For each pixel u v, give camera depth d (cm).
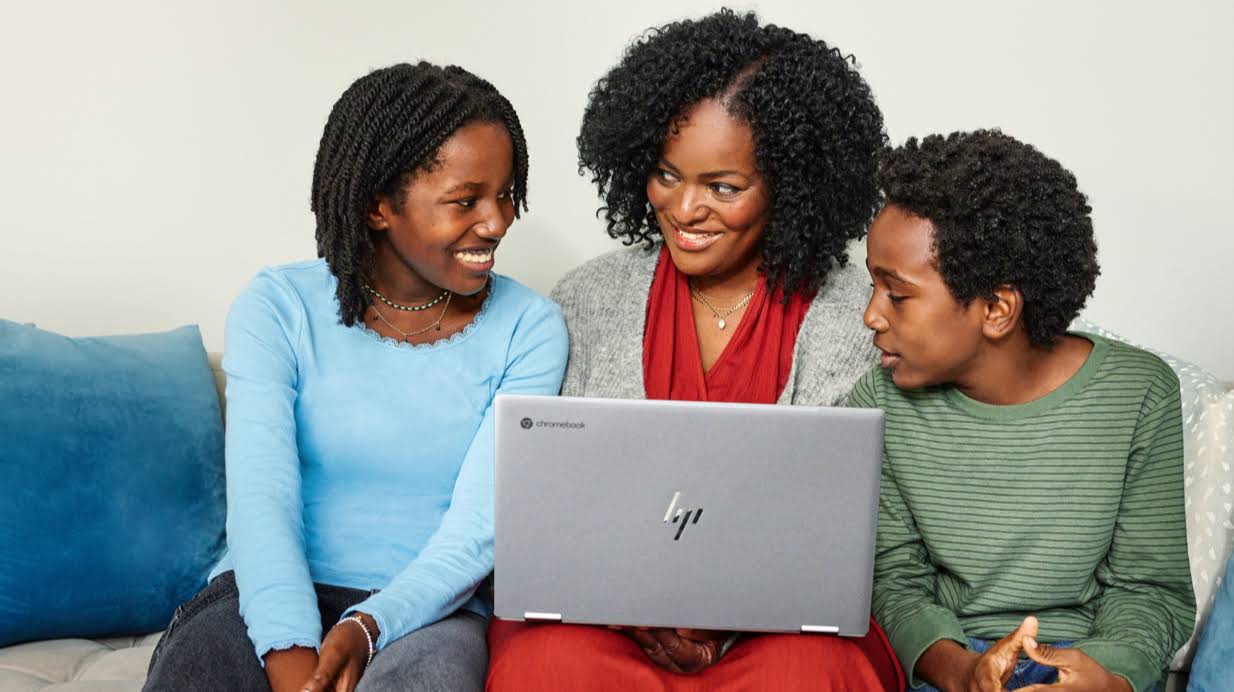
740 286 154
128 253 193
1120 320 198
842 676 118
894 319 130
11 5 186
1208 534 145
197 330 176
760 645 120
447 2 194
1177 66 191
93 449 155
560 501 116
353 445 142
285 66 193
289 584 126
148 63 190
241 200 195
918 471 137
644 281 156
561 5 194
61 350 160
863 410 114
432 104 136
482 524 138
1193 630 134
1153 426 131
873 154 149
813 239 149
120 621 156
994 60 193
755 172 143
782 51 144
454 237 138
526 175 149
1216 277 196
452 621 134
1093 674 117
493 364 148
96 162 191
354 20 193
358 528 141
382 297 148
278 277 146
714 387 152
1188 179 194
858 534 116
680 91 140
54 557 152
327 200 141
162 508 158
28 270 192
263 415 138
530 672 118
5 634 151
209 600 133
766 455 114
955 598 138
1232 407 148
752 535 116
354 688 120
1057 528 132
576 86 196
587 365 155
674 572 118
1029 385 133
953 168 126
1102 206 196
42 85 188
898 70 194
